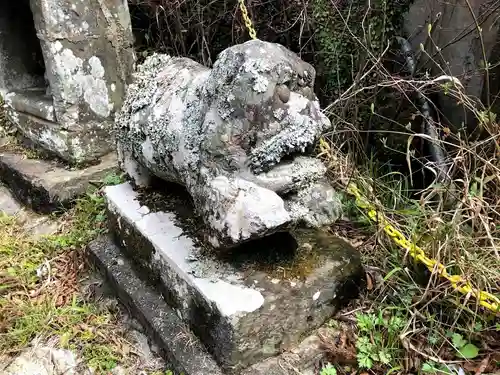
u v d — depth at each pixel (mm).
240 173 1573
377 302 1927
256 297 1656
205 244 1855
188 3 3533
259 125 1526
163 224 2006
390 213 2291
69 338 1981
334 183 2445
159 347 1841
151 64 2104
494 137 2012
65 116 2742
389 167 2684
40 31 2623
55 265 2395
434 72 2793
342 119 2561
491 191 2172
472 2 2562
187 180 1755
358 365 1724
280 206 1545
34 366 1905
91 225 2553
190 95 1792
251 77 1502
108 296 2148
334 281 1816
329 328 1832
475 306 1795
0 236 2574
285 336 1733
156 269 1938
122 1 2848
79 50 2717
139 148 1970
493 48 2479
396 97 2699
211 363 1687
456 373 1648
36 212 2771
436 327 1808
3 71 3109
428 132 2631
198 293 1704
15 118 3074
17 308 2135
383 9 2645
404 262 1956
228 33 3461
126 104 2074
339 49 2842
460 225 1968
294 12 3104
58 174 2773
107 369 1854
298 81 1577
